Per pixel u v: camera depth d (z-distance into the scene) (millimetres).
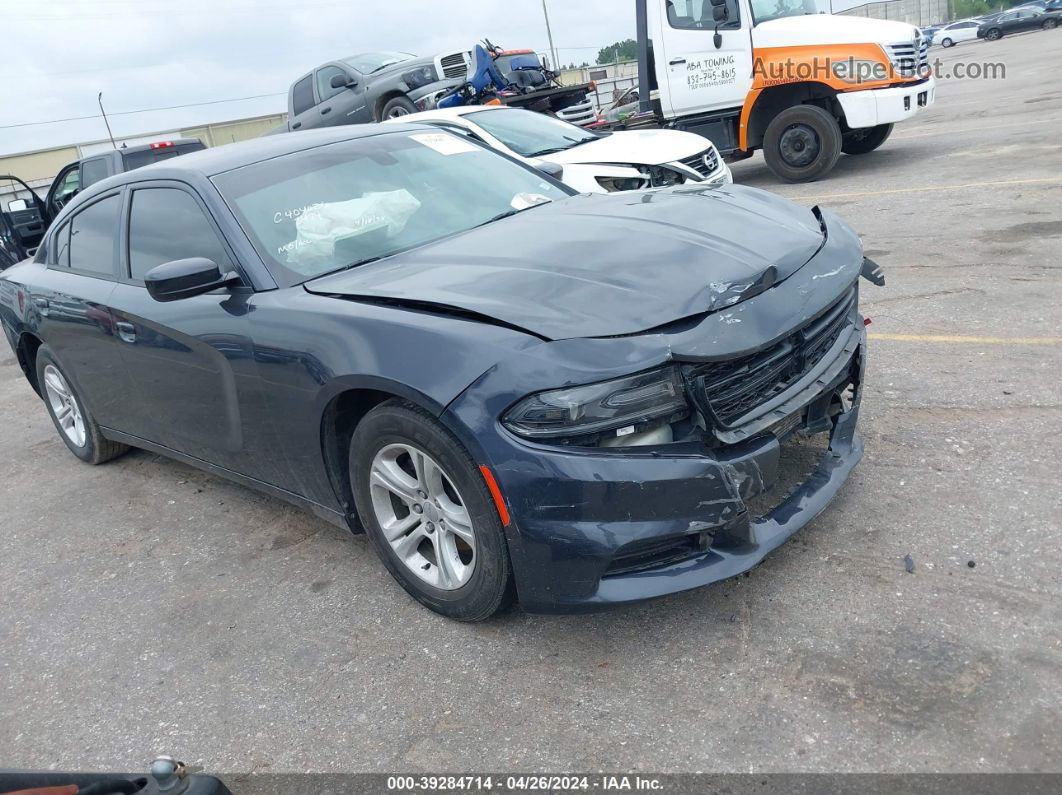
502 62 12492
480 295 2709
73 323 4277
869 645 2492
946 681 2312
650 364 2391
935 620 2539
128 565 3877
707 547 2564
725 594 2848
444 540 2879
